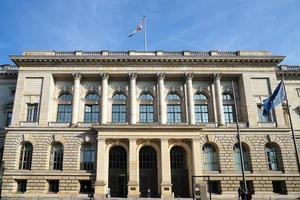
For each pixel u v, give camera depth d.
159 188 50.34
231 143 53.59
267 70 58.56
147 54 59.59
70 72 57.31
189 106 56.47
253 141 53.94
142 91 58.78
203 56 58.00
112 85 59.00
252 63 58.78
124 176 52.22
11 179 50.59
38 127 53.25
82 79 58.81
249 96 56.72
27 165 52.28
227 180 51.50
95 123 53.91
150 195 51.31
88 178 50.88
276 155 54.41
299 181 52.06
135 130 52.03
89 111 57.41
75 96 56.25
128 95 57.97
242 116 57.41
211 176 51.56
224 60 58.25
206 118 57.69
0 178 42.53
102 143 51.25
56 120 56.53
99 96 57.88
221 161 52.59
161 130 52.09
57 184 51.28
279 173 52.38
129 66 58.16
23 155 52.78
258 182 51.72
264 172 52.28
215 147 54.00
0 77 63.31
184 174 52.84
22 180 51.16
